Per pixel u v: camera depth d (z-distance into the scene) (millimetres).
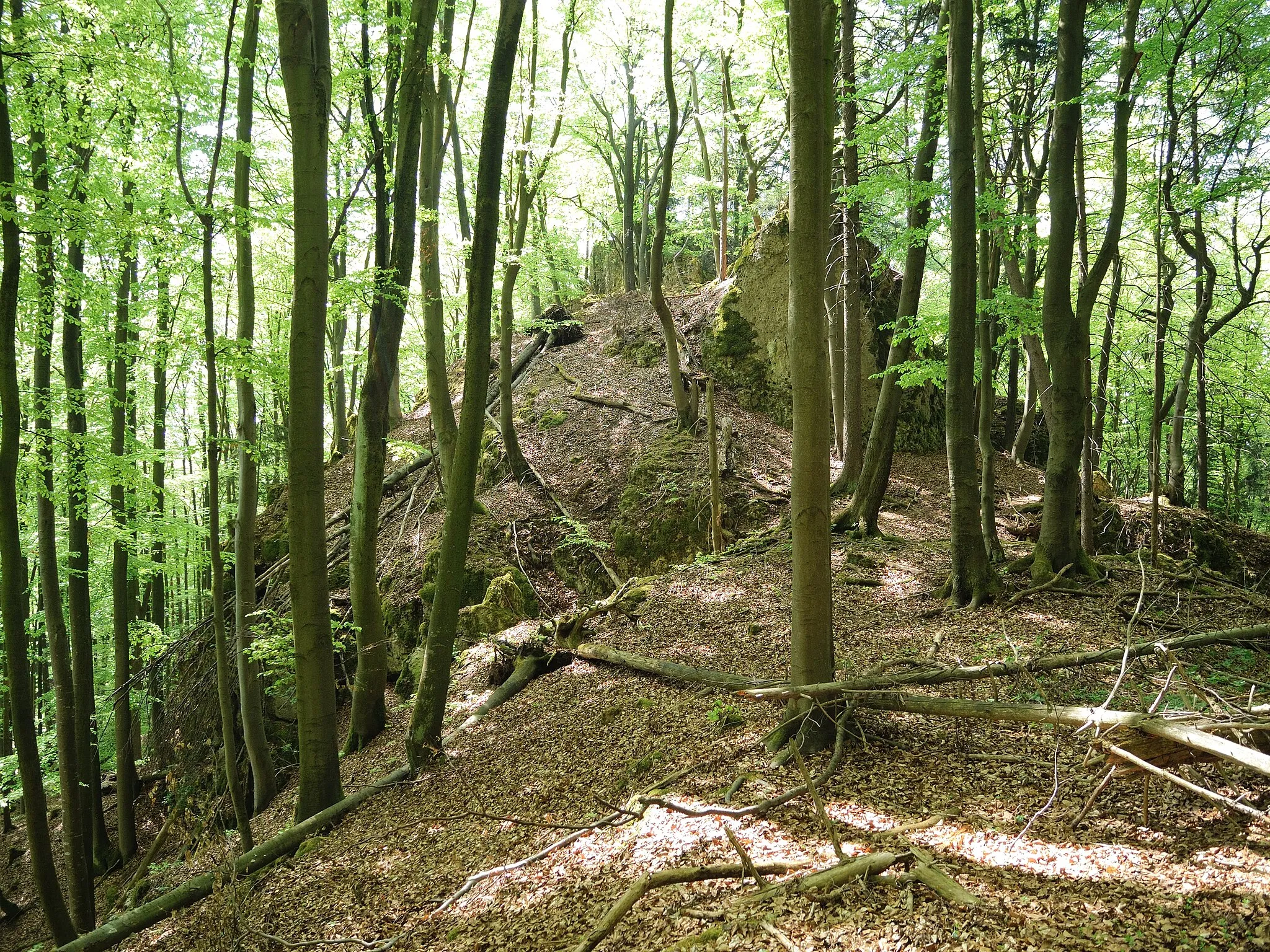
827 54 10273
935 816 5223
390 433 22156
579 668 10867
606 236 34281
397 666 13773
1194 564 11102
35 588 14789
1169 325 16469
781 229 20016
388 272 9664
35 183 8789
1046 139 14273
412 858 7207
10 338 7371
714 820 5828
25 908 12266
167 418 23391
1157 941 3703
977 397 18156
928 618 10062
